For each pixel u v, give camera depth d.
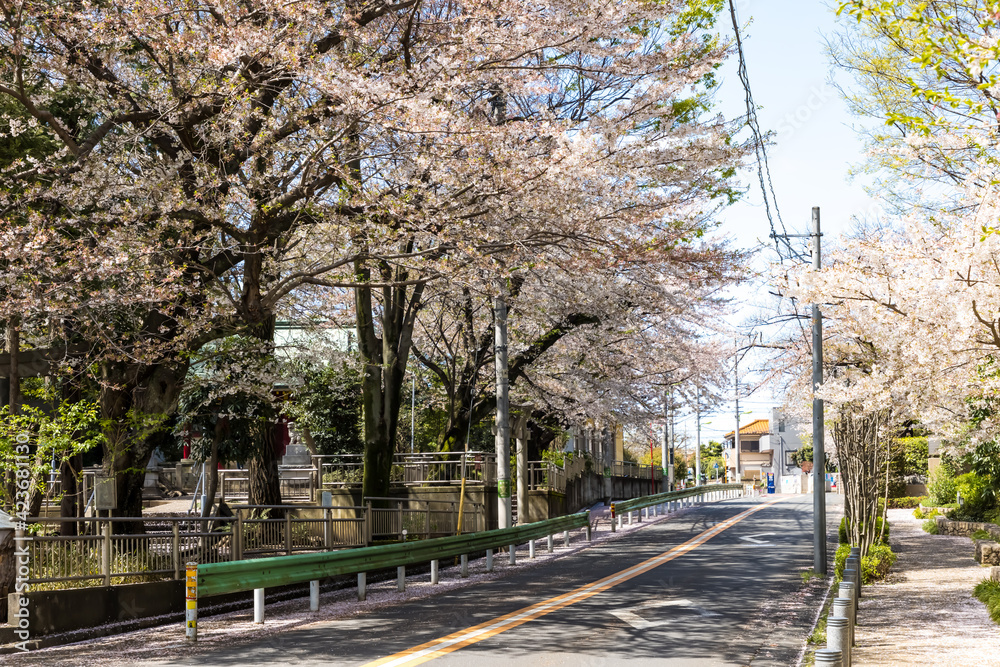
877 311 10.65
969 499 30.84
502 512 22.98
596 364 30.25
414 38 16.17
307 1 13.41
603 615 12.91
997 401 12.18
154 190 14.37
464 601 14.81
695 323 28.48
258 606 12.72
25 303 13.02
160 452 37.50
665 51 16.00
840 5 9.42
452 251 15.29
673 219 18.14
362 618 13.05
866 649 10.64
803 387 23.53
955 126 9.55
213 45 13.18
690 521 34.72
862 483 20.64
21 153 15.27
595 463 49.25
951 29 9.11
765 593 15.54
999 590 14.27
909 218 10.91
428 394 36.81
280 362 21.11
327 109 14.26
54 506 20.84
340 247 16.47
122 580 12.84
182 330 15.71
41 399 16.14
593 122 15.12
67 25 13.88
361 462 30.80
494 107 18.30
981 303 9.01
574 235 15.91
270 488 23.64
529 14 14.59
